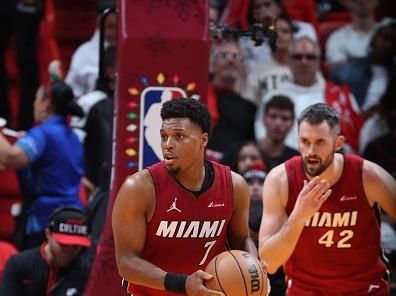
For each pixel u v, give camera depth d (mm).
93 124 17984
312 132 12617
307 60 19969
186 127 10922
